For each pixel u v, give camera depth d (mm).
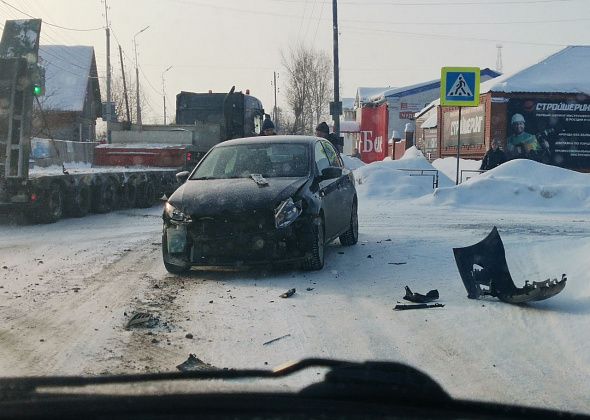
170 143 21344
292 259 8258
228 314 6535
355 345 5527
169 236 8352
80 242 11367
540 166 20156
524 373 4867
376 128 56875
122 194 17219
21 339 5598
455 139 34969
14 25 13250
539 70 31812
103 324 6105
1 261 9305
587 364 5055
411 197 20578
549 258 8258
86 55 56156
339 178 10172
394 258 9508
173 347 5453
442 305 6840
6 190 13227
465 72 18500
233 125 23766
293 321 6277
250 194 8289
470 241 10930
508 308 6656
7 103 12945
